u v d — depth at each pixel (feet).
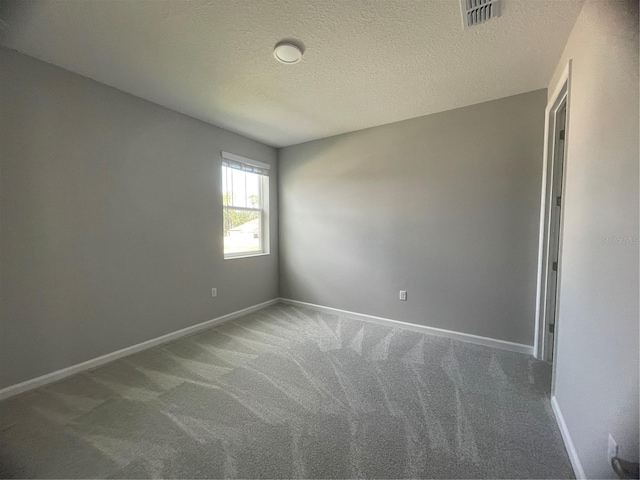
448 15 5.22
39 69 6.66
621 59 3.46
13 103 6.31
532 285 8.47
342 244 12.17
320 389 6.66
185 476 4.32
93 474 4.35
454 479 4.25
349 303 12.09
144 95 8.48
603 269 3.82
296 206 13.53
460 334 9.61
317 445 4.93
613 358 3.45
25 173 6.53
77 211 7.39
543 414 5.72
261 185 13.61
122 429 5.32
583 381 4.33
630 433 3.08
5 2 4.89
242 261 12.32
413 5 4.99
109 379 7.11
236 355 8.45
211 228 10.94
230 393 6.51
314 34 5.76
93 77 7.47
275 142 13.14
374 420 5.57
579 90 5.02
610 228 3.65
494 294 9.03
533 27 5.50
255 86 7.91
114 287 8.16
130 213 8.49
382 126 10.89
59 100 7.00
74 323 7.38
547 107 7.73
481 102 8.95
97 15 5.19
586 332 4.30
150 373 7.41
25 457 4.67
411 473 4.35
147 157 8.86
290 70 7.10
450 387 6.72
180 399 6.27
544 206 8.03
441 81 7.66
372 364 7.88
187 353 8.60
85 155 7.50
